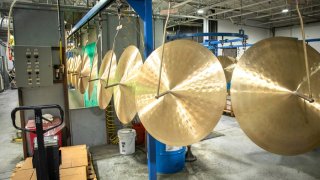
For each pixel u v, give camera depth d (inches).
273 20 407.2
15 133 204.7
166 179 121.3
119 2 93.6
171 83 57.4
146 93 63.1
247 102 46.1
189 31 400.2
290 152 44.2
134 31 176.2
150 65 63.6
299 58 44.8
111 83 95.3
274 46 45.9
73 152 125.4
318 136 44.3
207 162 142.5
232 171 130.2
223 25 389.1
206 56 53.6
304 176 123.1
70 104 176.6
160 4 258.5
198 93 53.3
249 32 428.8
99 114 172.6
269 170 130.7
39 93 144.1
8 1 202.5
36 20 146.2
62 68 139.5
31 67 123.6
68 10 152.5
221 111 49.3
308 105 43.9
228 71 136.7
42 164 75.8
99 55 163.9
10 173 130.9
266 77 45.5
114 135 177.2
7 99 394.9
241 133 201.6
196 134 51.8
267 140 45.1
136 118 179.6
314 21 398.0
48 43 149.7
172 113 56.4
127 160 146.9
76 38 216.2
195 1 278.1
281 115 44.6
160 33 186.1
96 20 163.3
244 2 290.7
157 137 57.6
